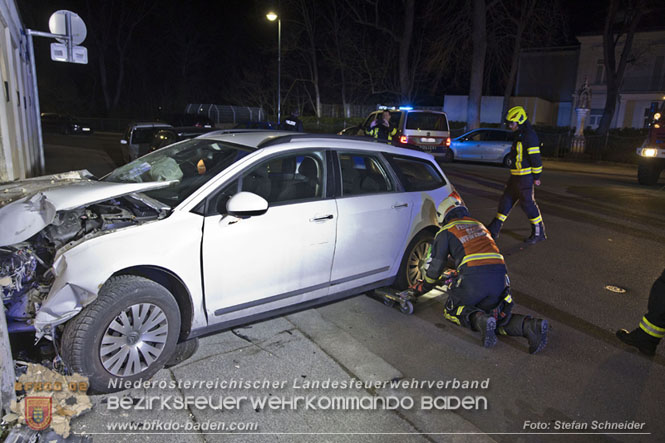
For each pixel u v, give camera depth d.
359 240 4.09
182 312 3.33
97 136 31.36
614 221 8.64
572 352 3.88
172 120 28.23
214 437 2.72
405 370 3.51
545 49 32.84
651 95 28.94
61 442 2.57
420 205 4.58
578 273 5.79
